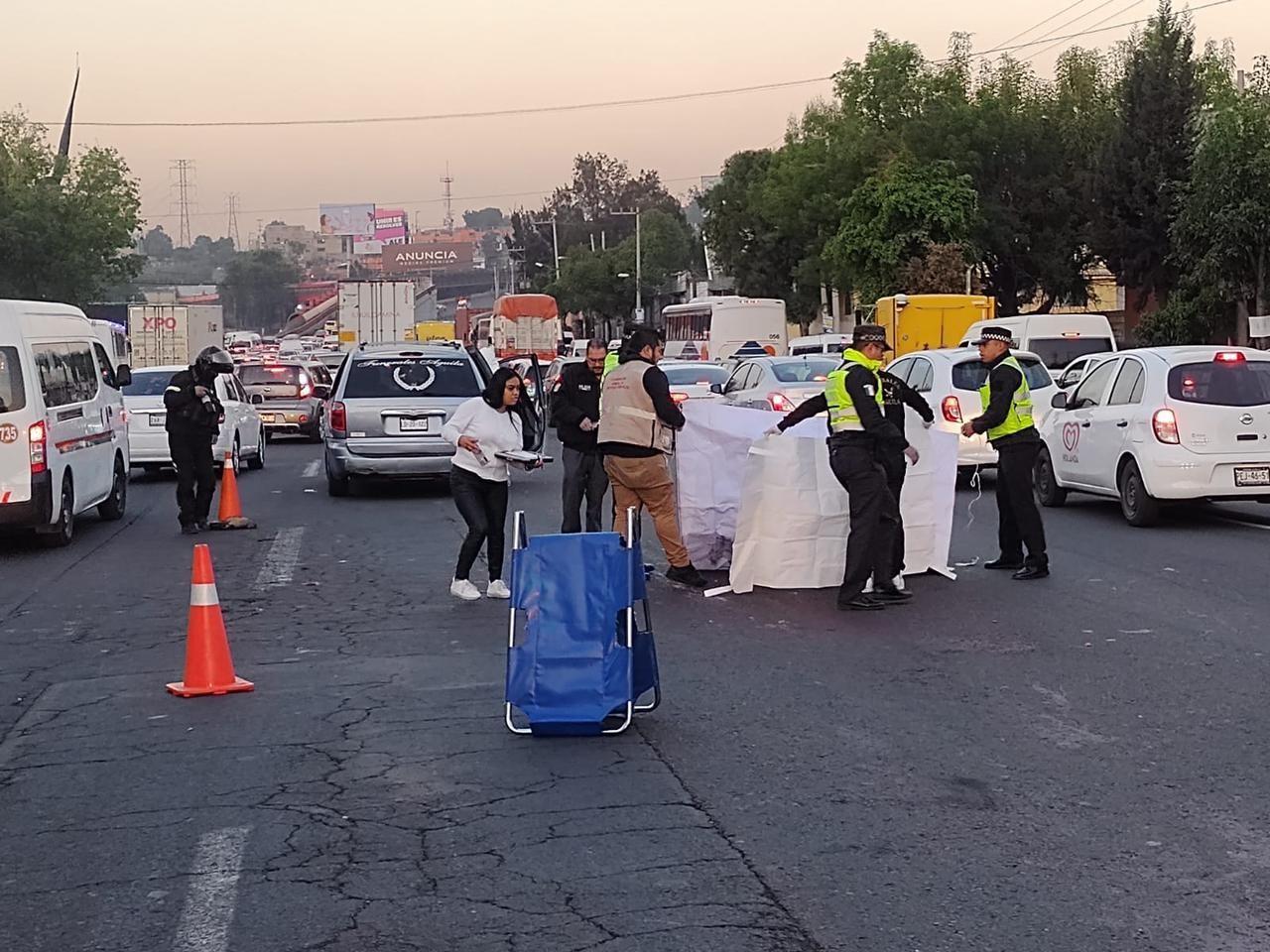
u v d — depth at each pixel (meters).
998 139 51.69
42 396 15.12
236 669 9.34
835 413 10.88
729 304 54.22
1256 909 5.03
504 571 13.42
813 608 11.02
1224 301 36.84
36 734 7.88
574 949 4.78
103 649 10.22
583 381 13.41
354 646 10.03
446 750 7.29
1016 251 52.38
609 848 5.77
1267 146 34.22
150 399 23.45
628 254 96.88
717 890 5.29
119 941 4.96
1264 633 9.79
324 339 87.94
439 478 20.31
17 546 15.67
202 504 16.83
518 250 136.75
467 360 20.70
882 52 52.69
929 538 12.29
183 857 5.80
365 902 5.25
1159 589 11.55
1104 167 46.88
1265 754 6.96
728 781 6.65
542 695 7.45
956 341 36.03
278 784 6.77
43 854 5.89
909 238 49.59
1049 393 19.45
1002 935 4.83
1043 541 12.14
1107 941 4.77
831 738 7.37
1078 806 6.20
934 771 6.77
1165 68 46.19
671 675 8.84
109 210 72.62
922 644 9.66
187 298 178.25
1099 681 8.49
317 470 25.14
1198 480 14.95
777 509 11.66
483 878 5.47
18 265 70.19
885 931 4.88
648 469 11.80
